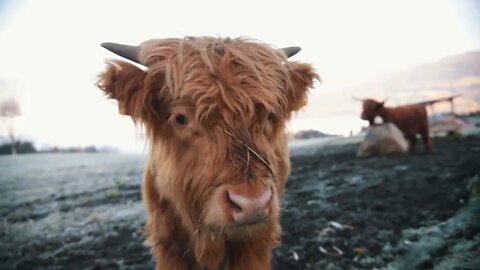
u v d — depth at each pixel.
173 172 0.68
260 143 0.63
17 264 1.31
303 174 1.73
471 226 1.18
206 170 0.60
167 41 0.71
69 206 1.61
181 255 0.86
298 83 0.76
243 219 0.56
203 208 0.62
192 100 0.61
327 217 1.41
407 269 1.10
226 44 0.69
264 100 0.62
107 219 1.51
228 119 0.60
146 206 0.90
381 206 1.44
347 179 1.64
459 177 1.53
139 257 1.31
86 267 1.27
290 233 1.35
